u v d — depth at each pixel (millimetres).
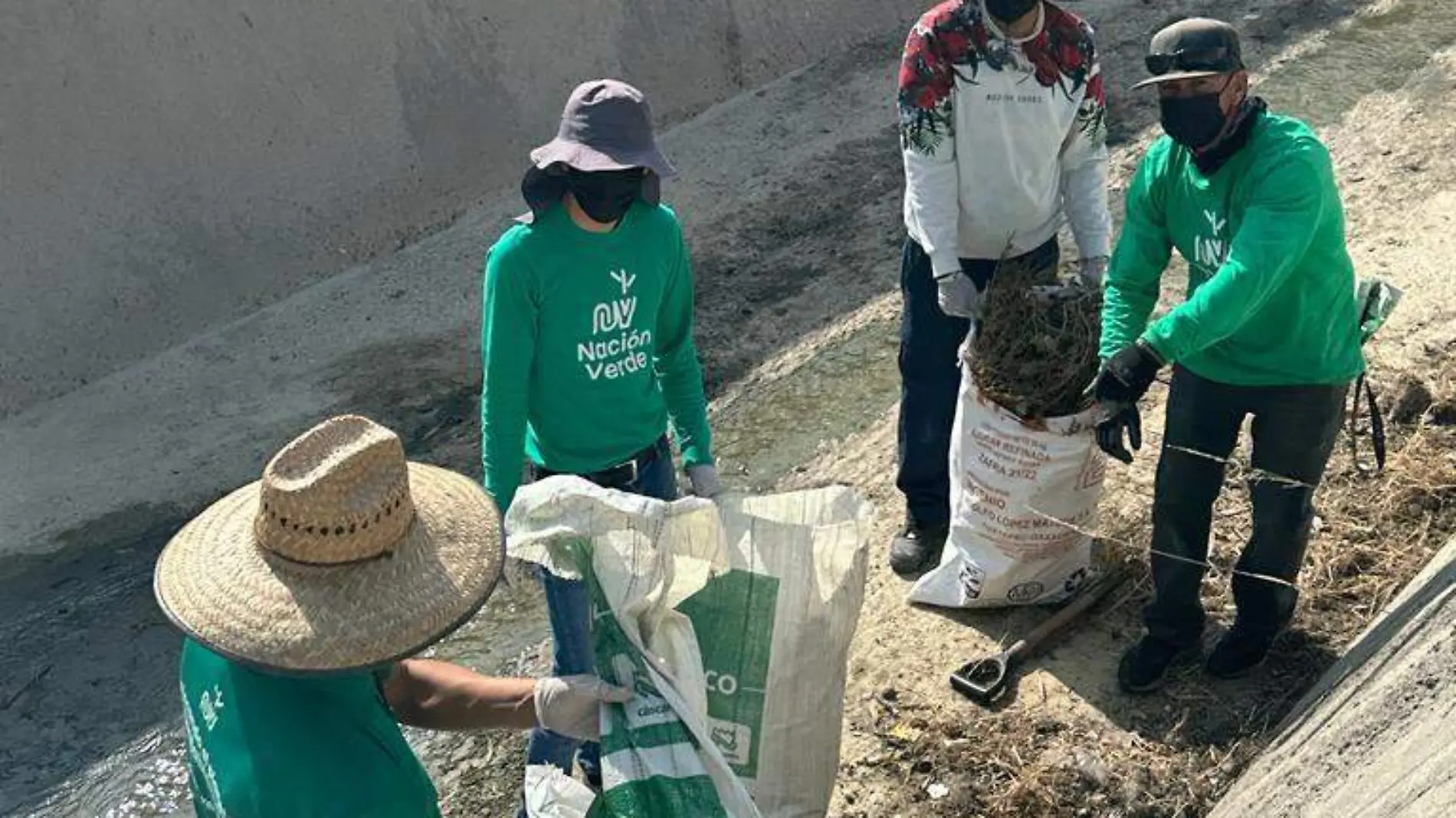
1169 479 3955
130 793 4609
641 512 2789
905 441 4785
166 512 6055
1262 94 8320
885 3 10273
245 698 2322
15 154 6941
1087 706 4164
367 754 2316
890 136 8656
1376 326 3846
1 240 6906
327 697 2328
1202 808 3795
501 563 2465
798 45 9805
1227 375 3750
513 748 4527
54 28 7031
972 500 4383
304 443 2324
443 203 8250
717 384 6488
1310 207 3371
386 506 2285
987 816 3850
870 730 4180
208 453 6430
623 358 3664
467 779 4434
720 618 2973
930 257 4406
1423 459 4840
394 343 7184
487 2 8477
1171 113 3467
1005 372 4238
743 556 2965
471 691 2566
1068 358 4195
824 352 6602
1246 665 4148
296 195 7754
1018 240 4543
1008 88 4266
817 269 7359
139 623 5379
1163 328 3498
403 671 2592
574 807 2852
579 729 2664
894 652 4473
